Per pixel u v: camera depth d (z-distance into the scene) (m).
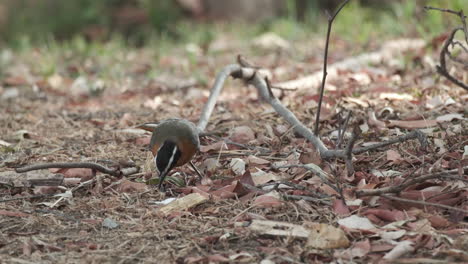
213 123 11.10
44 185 8.51
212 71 15.73
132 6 24.42
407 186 7.34
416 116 10.31
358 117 10.38
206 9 23.61
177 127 8.41
